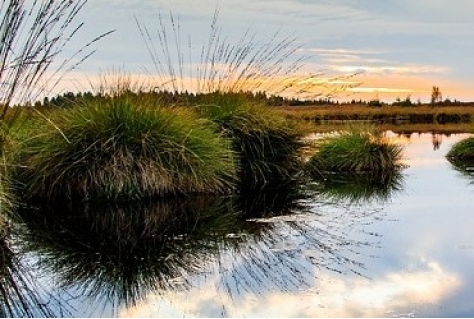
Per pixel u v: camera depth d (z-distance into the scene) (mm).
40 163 7219
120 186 7152
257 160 9133
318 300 3787
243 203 7398
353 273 4363
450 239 5457
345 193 8547
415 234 5676
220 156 8273
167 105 8500
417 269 4473
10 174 6922
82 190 7188
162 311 3627
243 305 3709
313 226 6047
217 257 4797
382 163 11383
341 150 11609
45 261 4695
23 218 6273
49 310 3643
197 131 8117
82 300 3816
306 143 9781
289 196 8125
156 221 6195
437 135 22453
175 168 7609
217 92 9625
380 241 5367
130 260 4711
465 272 4375
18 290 4016
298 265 4582
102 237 5496
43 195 7160
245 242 5316
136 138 7488
